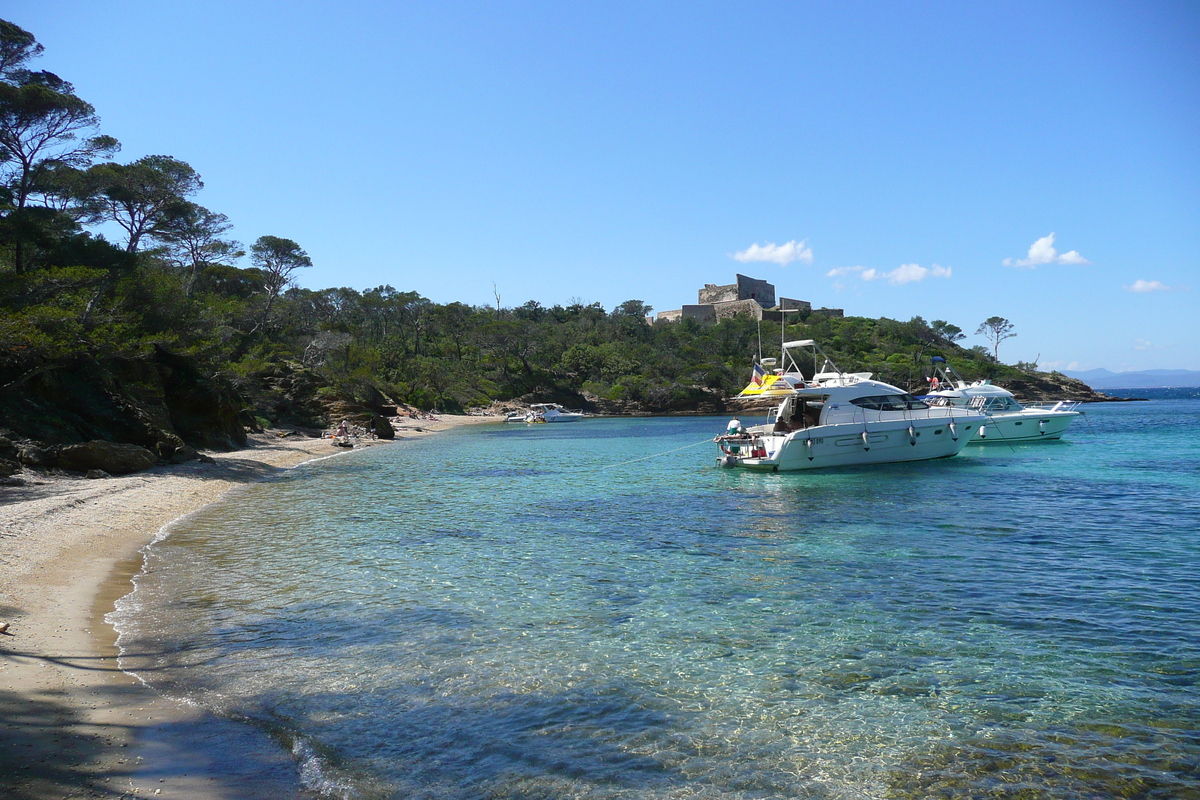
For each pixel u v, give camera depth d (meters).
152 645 9.21
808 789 5.97
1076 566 13.41
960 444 30.41
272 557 14.73
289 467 34.28
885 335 141.75
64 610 10.34
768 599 11.59
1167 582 12.22
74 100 37.88
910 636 9.74
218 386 39.78
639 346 136.38
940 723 7.19
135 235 50.09
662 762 6.39
